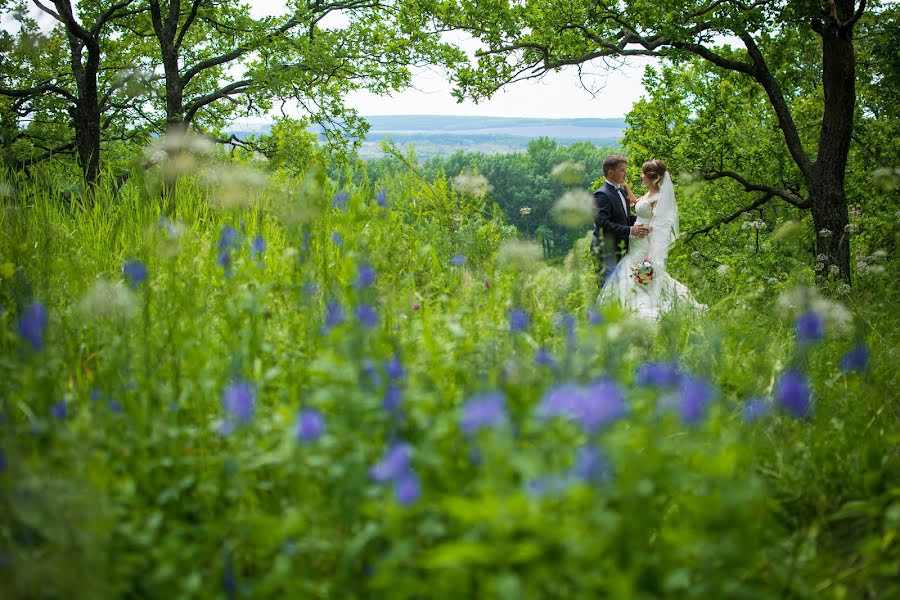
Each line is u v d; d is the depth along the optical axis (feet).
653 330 14.62
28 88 55.42
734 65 40.93
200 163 18.30
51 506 6.14
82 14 67.10
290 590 6.23
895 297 22.25
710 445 8.64
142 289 11.82
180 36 63.82
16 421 8.41
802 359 11.35
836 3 37.76
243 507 7.38
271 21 67.21
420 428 7.70
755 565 7.13
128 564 6.62
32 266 14.17
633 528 6.07
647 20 39.73
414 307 12.96
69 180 22.27
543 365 9.03
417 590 5.86
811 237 37.70
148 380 8.79
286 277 13.38
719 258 39.73
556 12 42.45
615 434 6.84
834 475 9.52
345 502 6.91
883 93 47.73
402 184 22.68
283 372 9.72
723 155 56.18
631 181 59.36
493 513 5.55
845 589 7.21
